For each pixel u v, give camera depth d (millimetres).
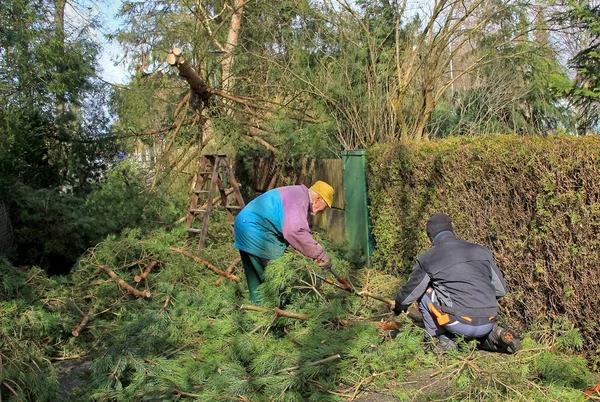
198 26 11086
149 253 6918
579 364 3912
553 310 4586
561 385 3609
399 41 11109
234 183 9094
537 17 11578
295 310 4832
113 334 5391
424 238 6621
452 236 4520
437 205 6223
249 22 12266
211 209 8773
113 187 9594
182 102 10812
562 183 4258
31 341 4770
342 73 10992
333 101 10875
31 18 9578
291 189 5324
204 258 7141
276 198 5270
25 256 8508
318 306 4852
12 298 5633
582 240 4141
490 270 4371
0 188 8039
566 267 4332
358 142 10859
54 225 8172
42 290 5961
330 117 11156
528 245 4719
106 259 6668
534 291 4750
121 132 12078
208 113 10781
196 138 11031
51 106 10766
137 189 9766
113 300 6156
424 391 3799
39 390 4102
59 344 5461
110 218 8844
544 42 12258
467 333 4223
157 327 4953
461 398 3607
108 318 6043
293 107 11250
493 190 5117
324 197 5316
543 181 4395
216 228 9258
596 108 13680
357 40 11188
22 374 4074
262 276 5039
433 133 12367
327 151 11430
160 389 3990
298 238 5000
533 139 4621
